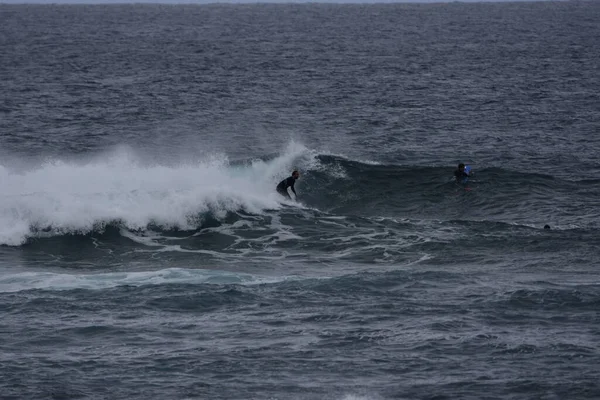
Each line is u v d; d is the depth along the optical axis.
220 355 53.09
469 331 57.09
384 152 140.00
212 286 67.50
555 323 58.69
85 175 105.94
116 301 64.00
